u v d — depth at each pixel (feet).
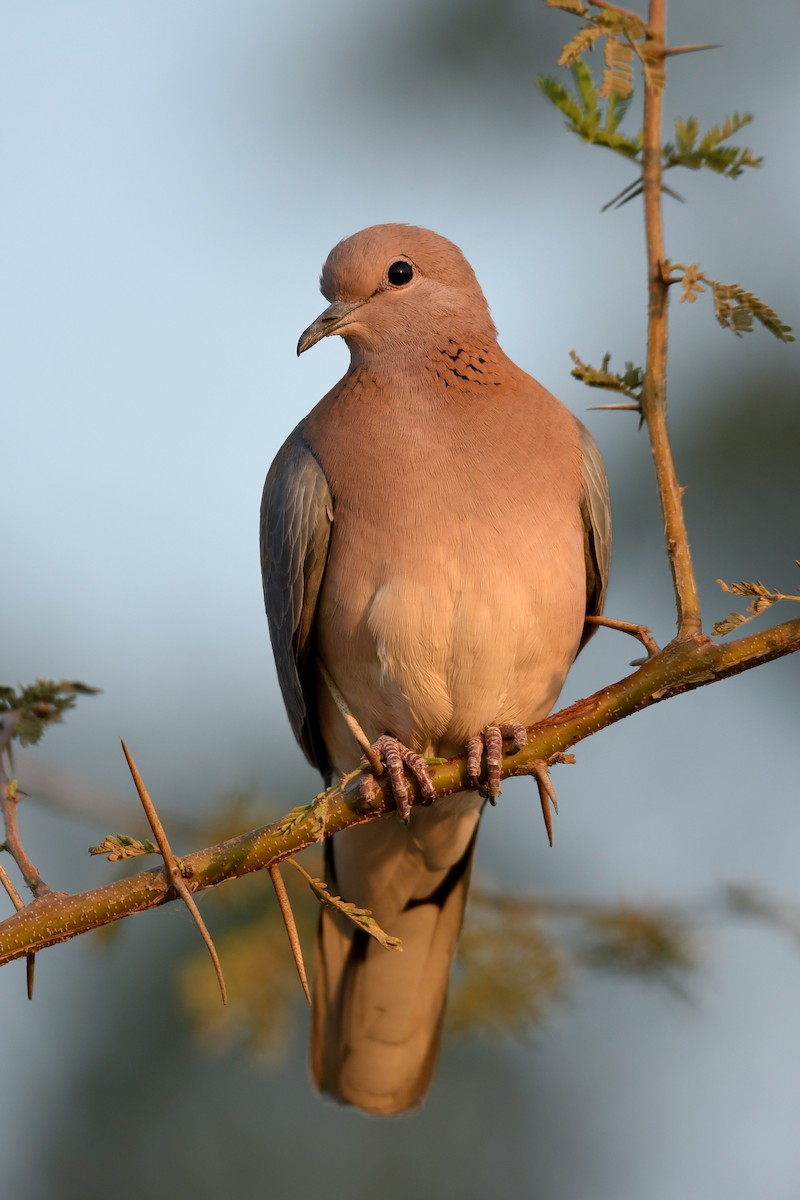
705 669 22.80
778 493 44.50
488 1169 43.19
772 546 44.39
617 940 34.55
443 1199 42.73
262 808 35.42
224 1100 41.78
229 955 34.35
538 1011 34.58
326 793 21.74
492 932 34.91
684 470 45.09
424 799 26.03
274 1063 34.32
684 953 34.45
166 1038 40.78
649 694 23.06
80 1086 40.98
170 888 20.98
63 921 20.71
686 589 23.27
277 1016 33.96
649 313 23.94
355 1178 42.04
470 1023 34.60
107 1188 40.63
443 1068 43.70
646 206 23.89
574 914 35.09
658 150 23.85
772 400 45.11
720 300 23.13
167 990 40.34
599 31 22.68
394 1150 42.32
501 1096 43.70
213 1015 33.88
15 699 23.08
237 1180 40.86
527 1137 43.27
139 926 40.50
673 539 23.41
